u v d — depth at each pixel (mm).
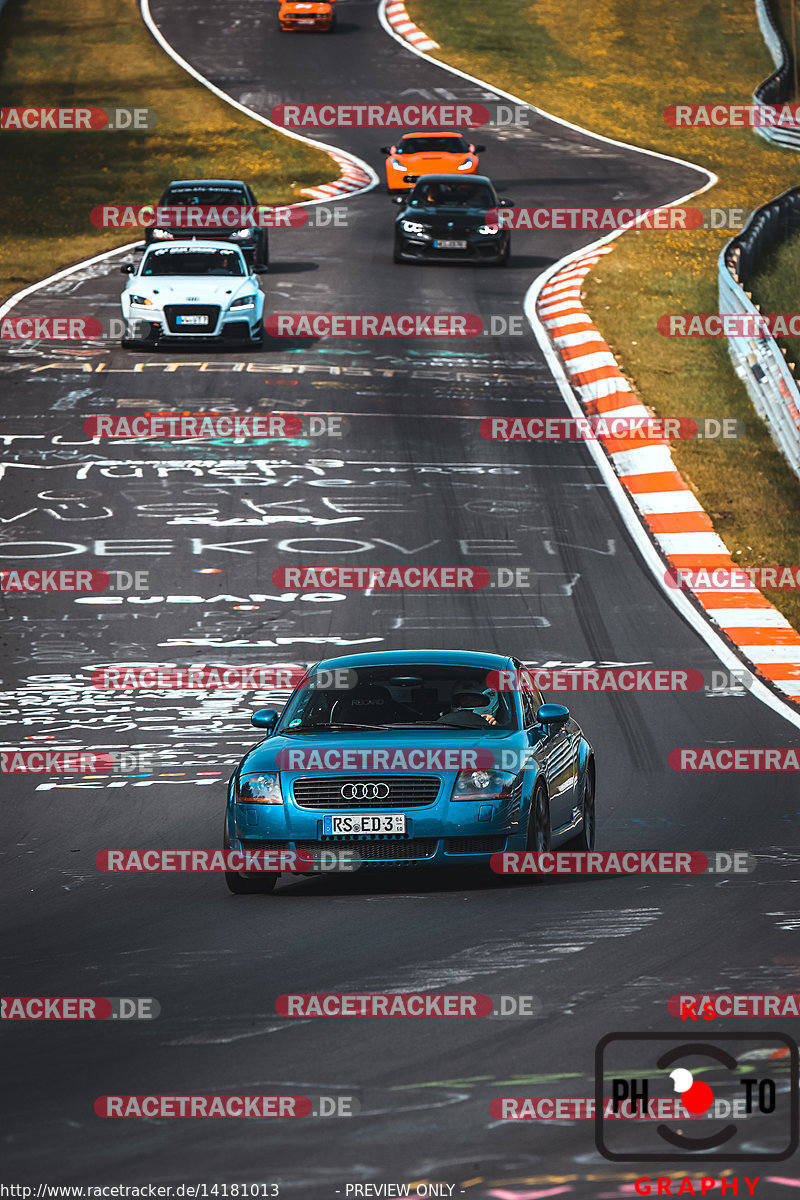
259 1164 18859
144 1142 19766
